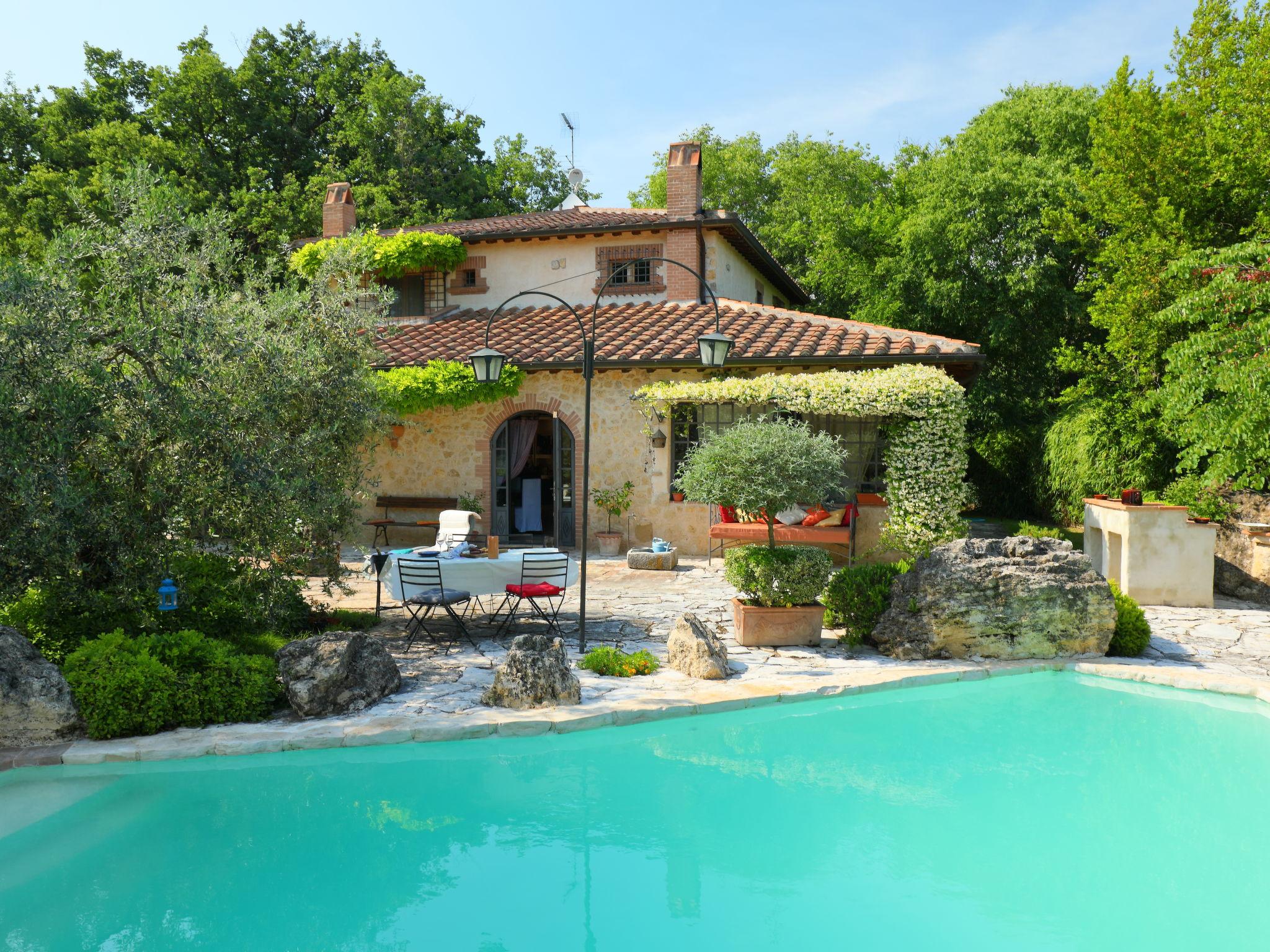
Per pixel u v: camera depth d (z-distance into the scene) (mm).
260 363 8359
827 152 31078
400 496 17078
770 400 13930
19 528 6926
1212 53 16719
